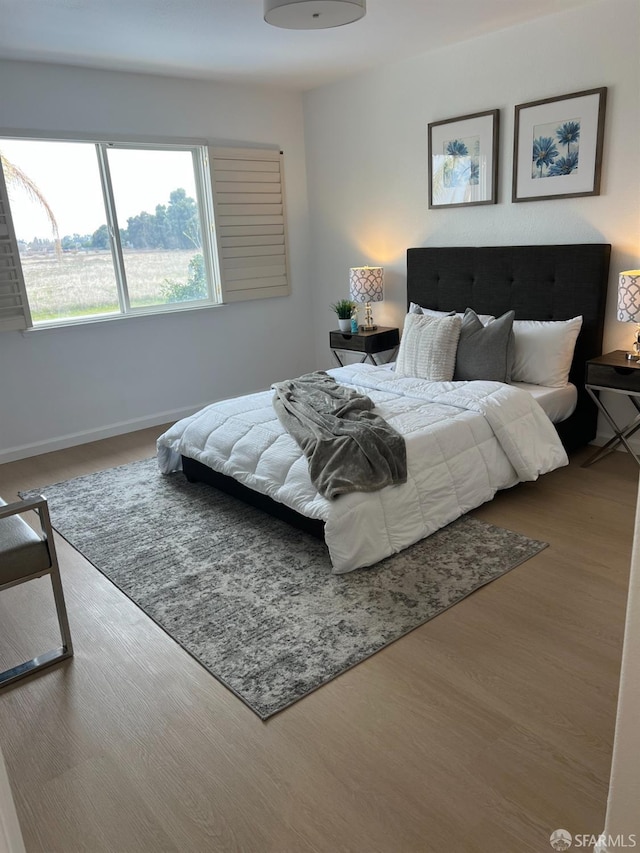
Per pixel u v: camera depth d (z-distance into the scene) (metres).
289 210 5.50
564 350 3.70
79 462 4.25
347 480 2.65
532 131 3.88
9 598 2.65
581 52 3.58
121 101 4.39
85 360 4.55
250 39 3.72
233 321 5.32
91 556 2.96
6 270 4.07
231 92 4.93
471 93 4.15
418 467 2.87
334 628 2.31
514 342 3.81
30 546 2.12
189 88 4.70
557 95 3.74
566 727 1.81
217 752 1.79
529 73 3.83
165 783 1.70
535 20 3.71
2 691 2.09
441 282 4.52
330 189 5.36
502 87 3.98
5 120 3.96
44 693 2.07
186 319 5.02
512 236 4.17
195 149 4.89
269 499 3.03
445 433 3.01
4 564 2.08
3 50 3.70
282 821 1.57
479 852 1.46
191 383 5.16
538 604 2.40
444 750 1.75
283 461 2.93
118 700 2.03
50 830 1.59
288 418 3.24
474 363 3.75
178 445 3.63
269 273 5.44
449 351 3.79
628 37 3.38
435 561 2.72
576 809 1.56
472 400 3.28
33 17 3.18
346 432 2.85
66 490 3.76
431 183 4.52
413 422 3.09
